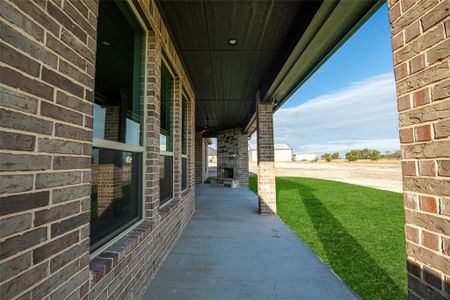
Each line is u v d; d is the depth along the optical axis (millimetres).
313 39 2850
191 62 4176
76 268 1185
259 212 5566
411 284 1033
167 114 3812
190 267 2717
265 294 2182
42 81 979
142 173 2430
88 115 1303
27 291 890
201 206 6508
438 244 901
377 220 5105
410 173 1035
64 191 1101
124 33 2383
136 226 2268
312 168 28312
